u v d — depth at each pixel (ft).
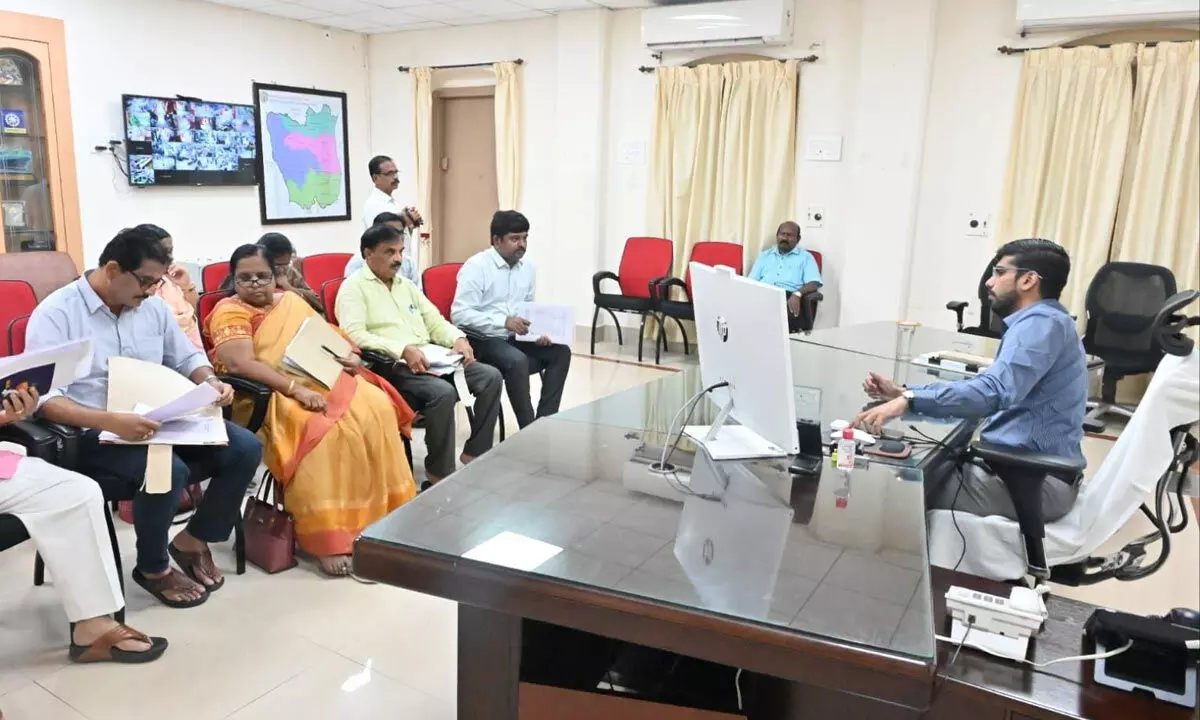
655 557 4.37
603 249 21.42
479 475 5.47
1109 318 14.38
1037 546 6.37
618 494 5.19
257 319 9.29
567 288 21.76
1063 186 15.70
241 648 7.30
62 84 17.13
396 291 11.35
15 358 6.36
